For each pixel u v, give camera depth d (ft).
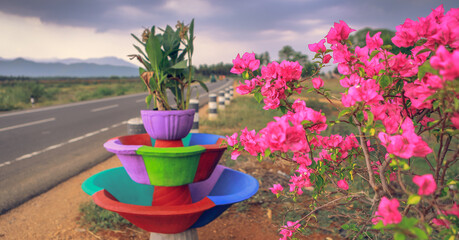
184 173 6.13
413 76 3.84
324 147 5.44
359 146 5.39
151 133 6.40
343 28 3.99
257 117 34.68
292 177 5.52
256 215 11.00
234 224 10.44
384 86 3.70
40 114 40.83
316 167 5.04
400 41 3.59
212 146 6.21
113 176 7.28
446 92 2.78
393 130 3.63
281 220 10.34
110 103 58.65
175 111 6.07
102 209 11.07
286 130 3.48
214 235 9.77
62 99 71.77
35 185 13.78
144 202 7.39
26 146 21.61
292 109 4.90
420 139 3.14
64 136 25.38
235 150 5.39
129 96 81.20
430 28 3.31
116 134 26.35
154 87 6.42
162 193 6.61
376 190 4.07
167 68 6.41
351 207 6.04
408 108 4.41
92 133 26.78
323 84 4.48
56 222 10.34
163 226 6.06
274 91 4.68
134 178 6.36
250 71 5.05
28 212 11.10
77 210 11.28
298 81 4.83
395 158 3.21
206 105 53.31
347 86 4.24
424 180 2.78
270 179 14.25
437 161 3.70
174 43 6.81
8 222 10.31
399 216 2.77
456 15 3.44
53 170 16.02
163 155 5.74
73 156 18.90
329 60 4.61
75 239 9.29
